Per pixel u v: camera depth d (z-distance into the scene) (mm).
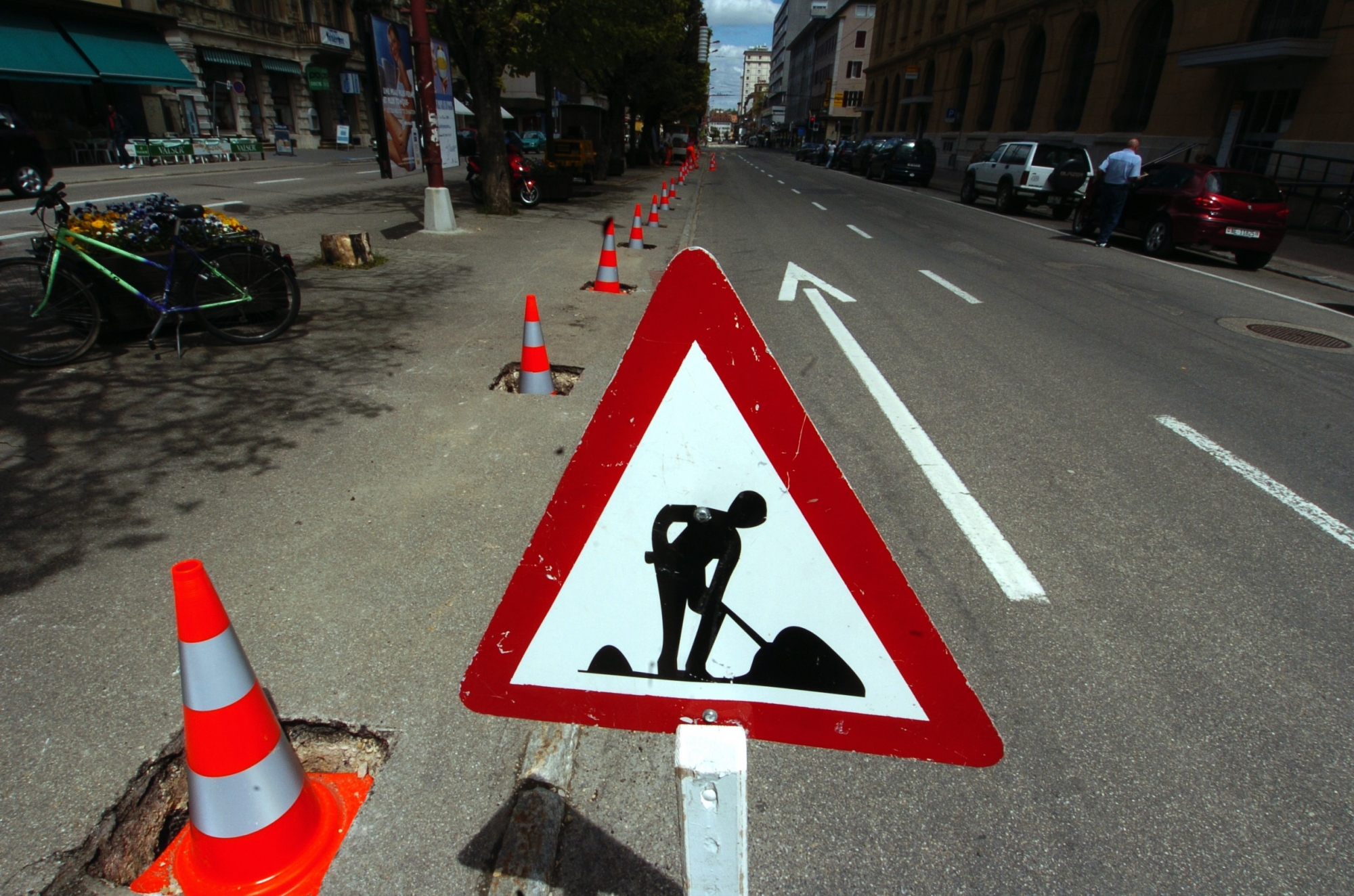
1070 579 3203
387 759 2170
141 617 2693
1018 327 7668
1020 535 3543
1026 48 34625
